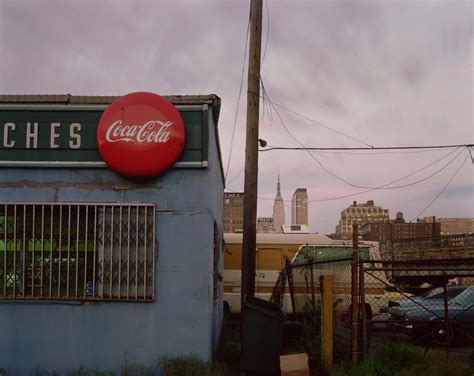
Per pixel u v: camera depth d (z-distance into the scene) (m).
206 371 6.15
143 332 6.52
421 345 10.16
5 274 6.55
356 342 6.91
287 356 6.30
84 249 6.62
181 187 6.76
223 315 12.80
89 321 6.50
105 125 6.56
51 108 6.76
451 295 11.50
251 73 9.85
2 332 6.46
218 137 8.88
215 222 8.27
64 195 6.70
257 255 14.72
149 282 6.60
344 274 10.03
